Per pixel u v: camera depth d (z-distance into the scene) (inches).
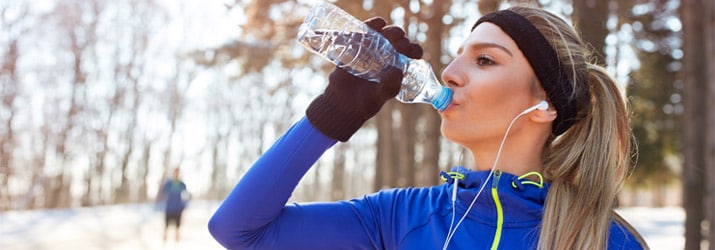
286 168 51.8
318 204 58.2
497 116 55.1
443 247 53.2
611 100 61.9
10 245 476.4
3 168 1031.6
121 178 1363.2
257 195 51.5
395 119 650.8
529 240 53.1
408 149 460.1
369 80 51.6
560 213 54.8
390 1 291.9
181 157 1422.2
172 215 494.9
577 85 58.5
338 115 51.3
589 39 216.2
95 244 490.0
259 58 465.7
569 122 58.6
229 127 1433.3
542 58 55.0
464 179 57.6
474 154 58.7
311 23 55.3
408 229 56.1
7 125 1025.5
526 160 58.0
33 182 1184.2
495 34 55.7
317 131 51.9
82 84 1178.6
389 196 60.1
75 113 1183.6
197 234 605.0
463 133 56.3
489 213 54.6
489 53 55.3
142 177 1435.8
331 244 55.8
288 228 54.9
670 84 668.1
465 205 55.4
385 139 468.8
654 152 815.1
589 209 56.4
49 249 451.2
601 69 63.6
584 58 60.5
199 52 800.9
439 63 303.3
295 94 987.3
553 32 57.9
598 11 219.3
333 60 54.2
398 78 50.4
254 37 368.5
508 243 52.9
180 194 495.8
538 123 57.7
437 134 334.3
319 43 54.7
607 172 59.3
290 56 436.5
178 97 1358.3
